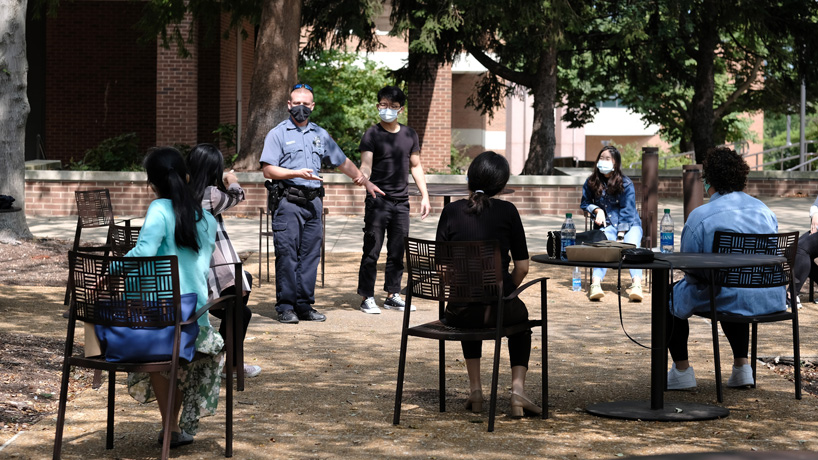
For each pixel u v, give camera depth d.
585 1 22.27
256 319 8.66
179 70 23.11
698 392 6.18
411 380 6.44
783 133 67.81
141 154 24.59
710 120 24.94
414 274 5.45
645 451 4.81
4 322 8.14
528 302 9.73
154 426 5.25
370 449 4.86
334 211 17.80
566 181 17.98
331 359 7.06
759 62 31.09
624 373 6.69
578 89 33.03
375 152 8.99
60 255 12.46
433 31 19.02
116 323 4.40
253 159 18.08
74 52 28.06
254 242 13.99
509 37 21.62
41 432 5.10
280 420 5.41
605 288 10.61
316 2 20.89
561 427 5.30
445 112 29.31
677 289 6.14
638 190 18.64
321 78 28.98
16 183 13.43
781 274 6.03
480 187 5.70
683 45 24.91
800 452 1.98
